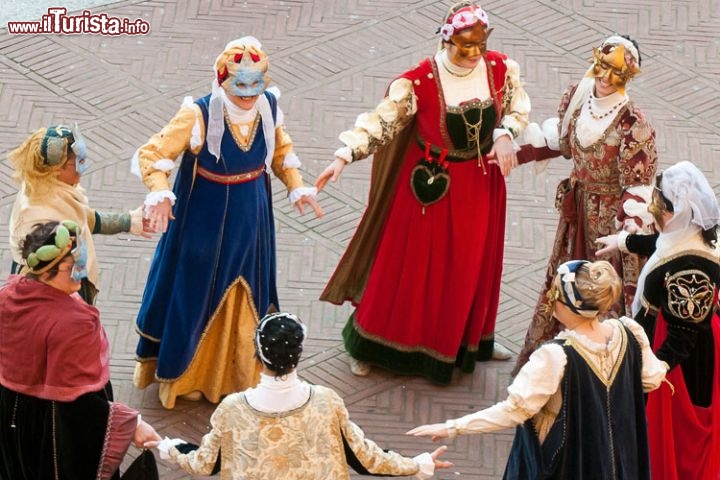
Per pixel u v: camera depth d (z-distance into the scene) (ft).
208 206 35.83
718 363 33.14
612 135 35.91
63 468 29.30
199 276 36.40
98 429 29.01
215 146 34.86
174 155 34.86
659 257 32.45
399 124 36.81
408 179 37.68
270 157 36.17
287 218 46.57
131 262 43.86
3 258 43.32
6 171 47.24
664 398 33.01
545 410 28.94
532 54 55.67
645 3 59.11
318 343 41.50
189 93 52.24
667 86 54.34
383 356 39.91
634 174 35.83
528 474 29.71
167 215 34.53
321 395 27.71
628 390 28.94
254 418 27.25
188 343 37.06
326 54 55.06
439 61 36.42
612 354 28.76
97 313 29.17
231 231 36.09
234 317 37.42
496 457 37.35
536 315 39.32
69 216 32.12
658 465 33.73
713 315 33.09
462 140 36.65
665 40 57.16
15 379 28.60
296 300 43.04
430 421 38.68
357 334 39.88
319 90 52.90
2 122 49.62
